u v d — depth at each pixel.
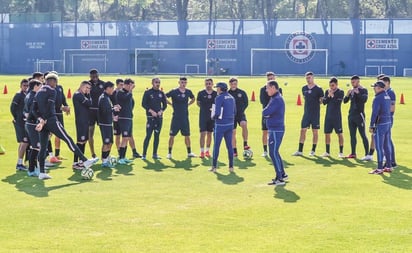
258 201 13.56
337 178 16.17
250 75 81.31
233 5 112.19
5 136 23.52
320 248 10.32
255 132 24.92
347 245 10.48
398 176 16.45
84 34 86.94
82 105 17.61
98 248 10.34
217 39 84.56
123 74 83.75
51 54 87.50
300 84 55.06
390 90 18.00
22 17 90.12
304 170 17.36
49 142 18.36
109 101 17.69
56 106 17.88
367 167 17.86
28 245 10.48
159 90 19.36
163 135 24.16
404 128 26.06
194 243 10.58
